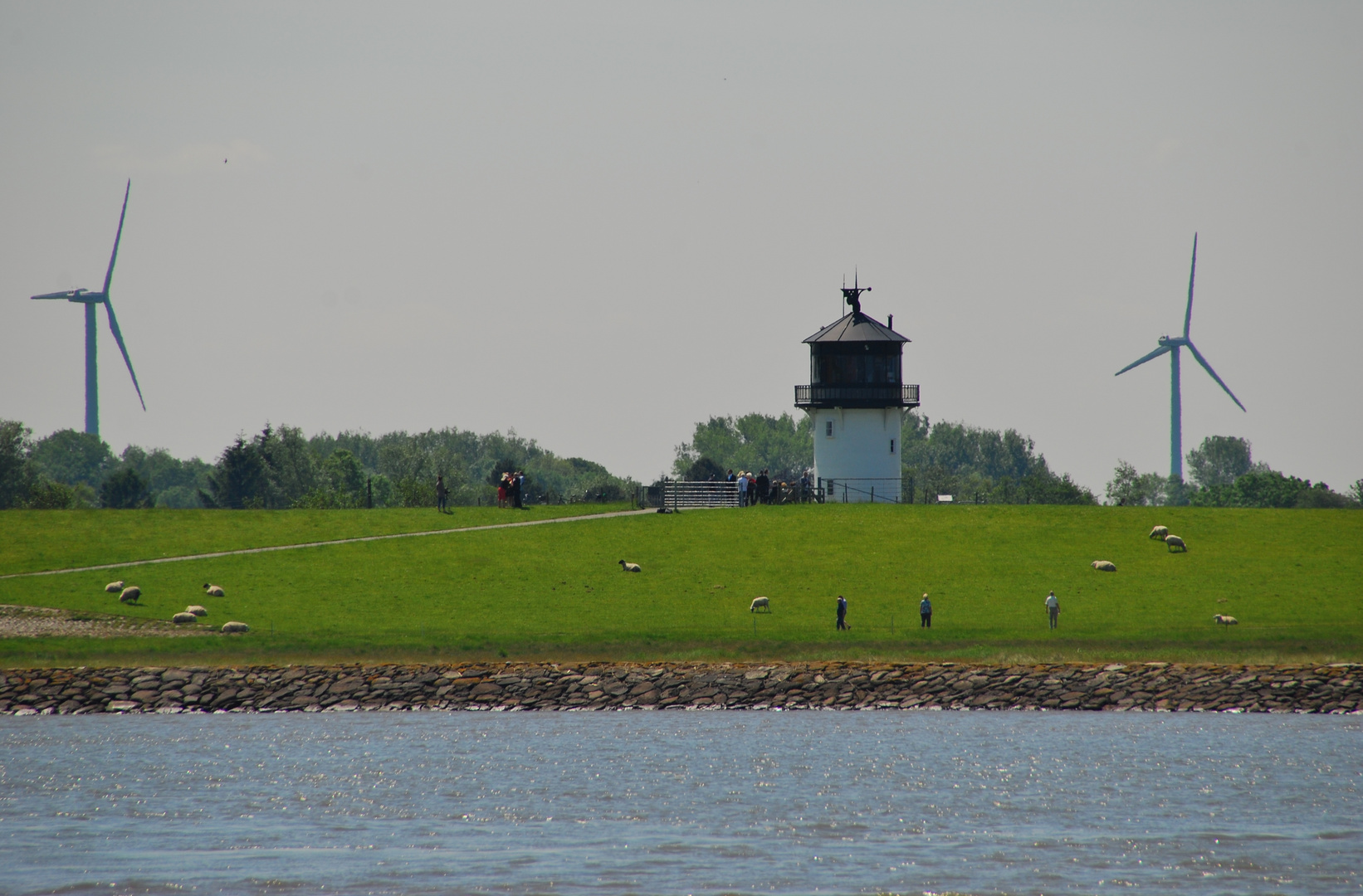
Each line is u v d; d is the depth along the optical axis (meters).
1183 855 156.88
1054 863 154.25
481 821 174.50
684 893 144.25
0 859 157.50
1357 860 155.12
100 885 147.50
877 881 148.12
